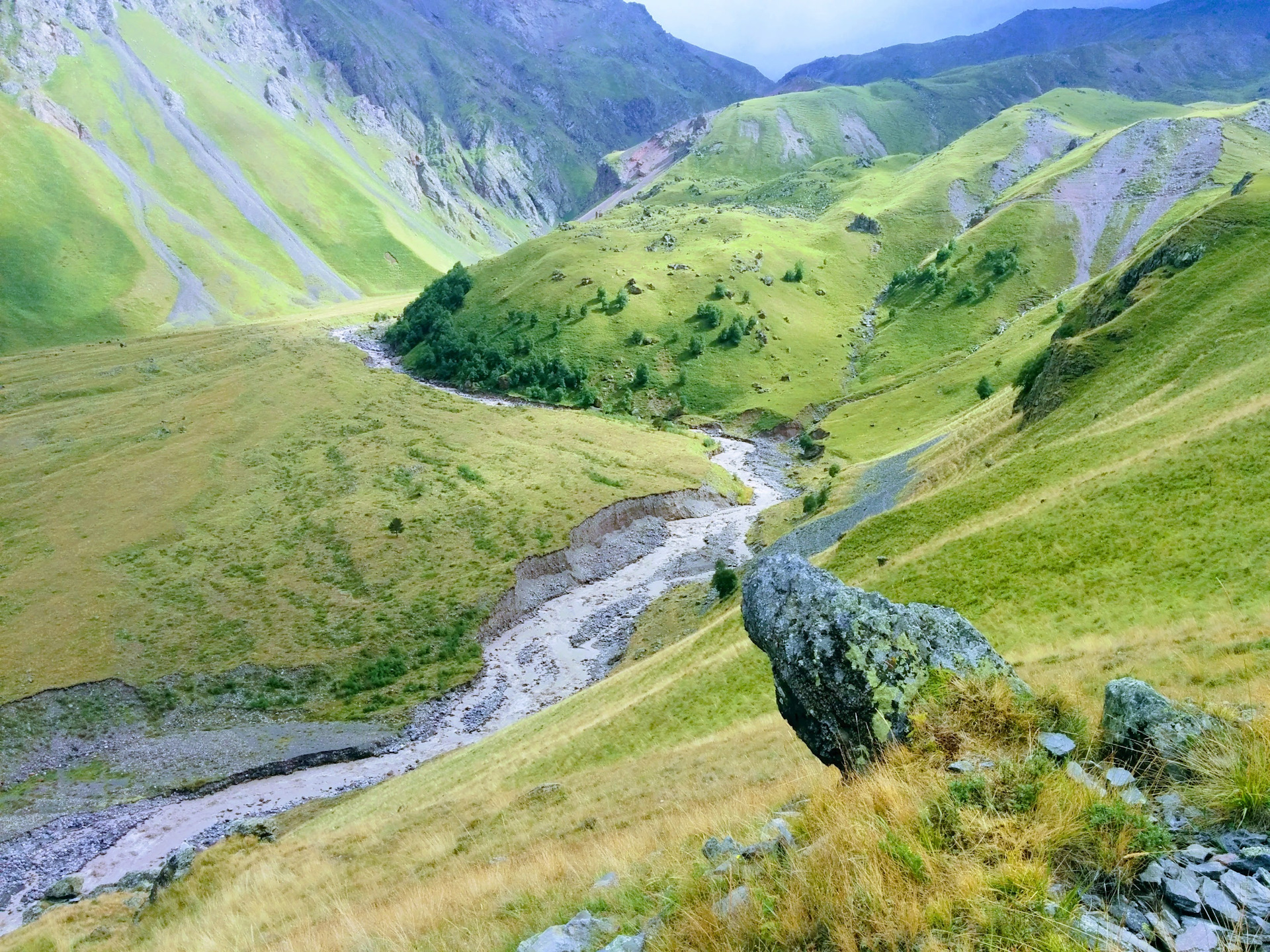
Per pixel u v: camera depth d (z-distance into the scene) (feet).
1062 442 189.06
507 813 95.45
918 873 21.09
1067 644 85.76
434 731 218.38
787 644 37.32
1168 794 23.40
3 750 209.36
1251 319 199.72
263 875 92.38
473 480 379.55
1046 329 521.24
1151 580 95.81
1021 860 20.49
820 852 23.88
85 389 563.89
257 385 545.03
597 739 128.16
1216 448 121.70
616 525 350.84
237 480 386.11
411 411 505.25
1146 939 17.84
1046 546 120.78
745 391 602.03
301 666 245.65
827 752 35.76
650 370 626.64
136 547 315.78
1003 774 25.23
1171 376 197.88
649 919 26.73
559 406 579.89
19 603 273.33
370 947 40.91
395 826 108.58
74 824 183.52
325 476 387.96
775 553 41.60
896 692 33.37
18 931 100.58
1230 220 261.03
